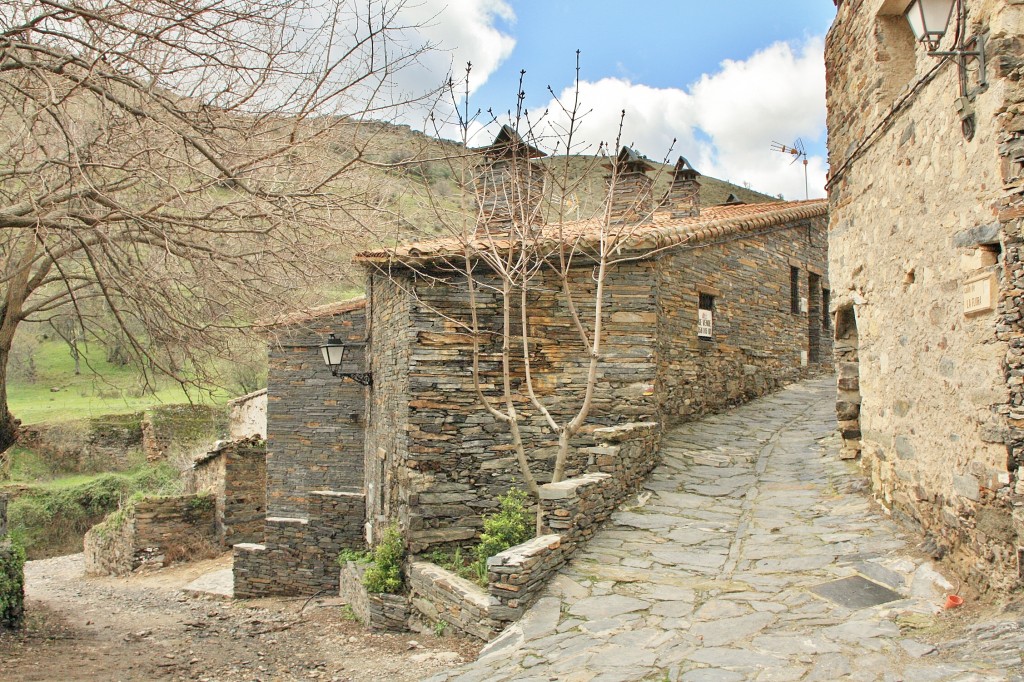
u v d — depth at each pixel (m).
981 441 4.91
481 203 7.91
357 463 13.08
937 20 4.80
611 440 8.36
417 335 9.03
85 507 22.08
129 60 5.21
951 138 5.32
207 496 16.83
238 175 5.42
